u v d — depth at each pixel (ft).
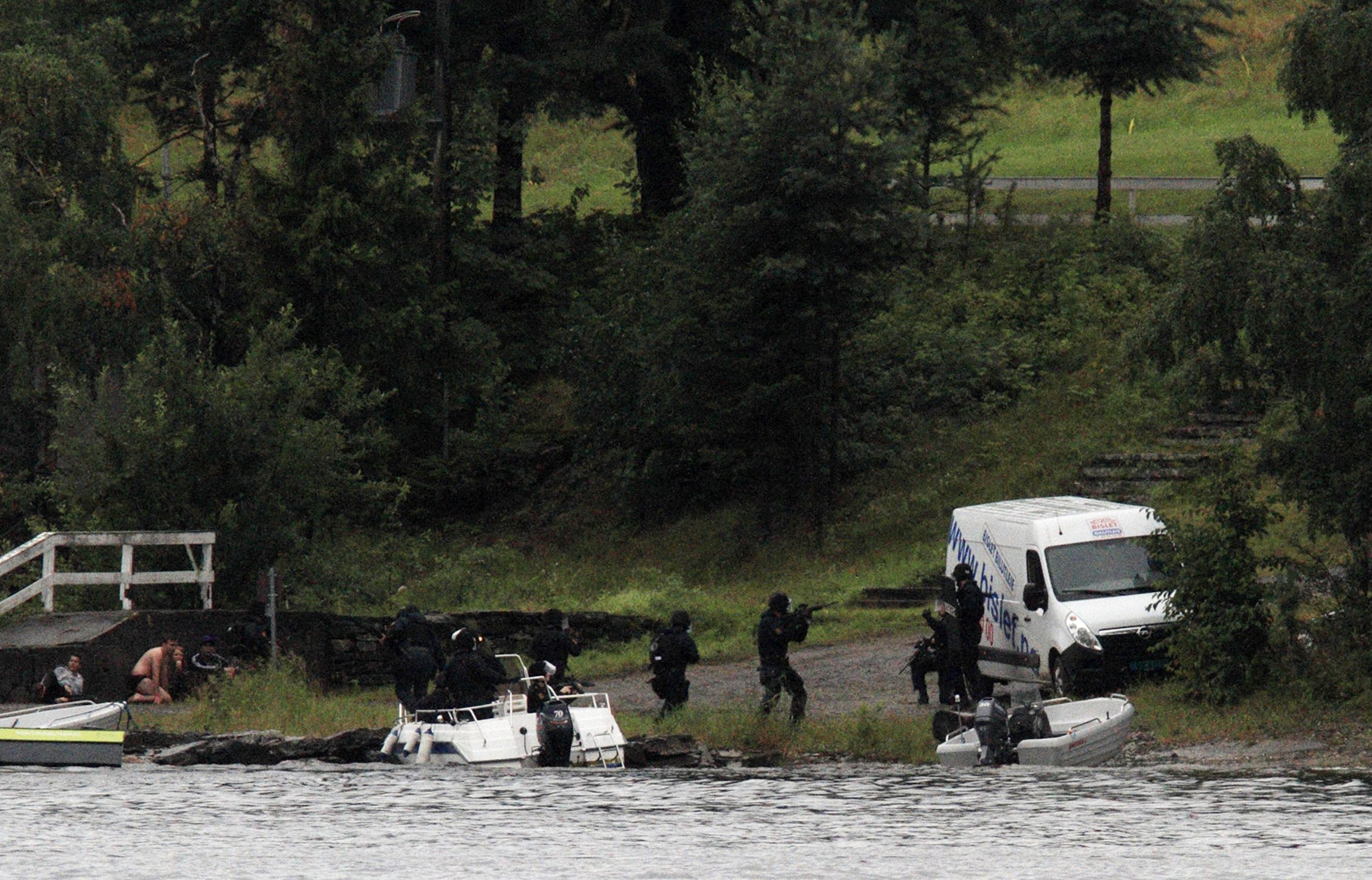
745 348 504.84
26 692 259.19
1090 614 276.00
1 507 405.18
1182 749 205.36
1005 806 142.31
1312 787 155.94
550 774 179.73
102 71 500.74
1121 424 504.43
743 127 490.49
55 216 481.87
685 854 117.19
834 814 138.00
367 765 194.59
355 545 417.28
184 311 472.03
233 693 248.11
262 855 118.01
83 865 114.52
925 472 515.91
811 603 426.10
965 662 248.32
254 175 488.44
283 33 514.68
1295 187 245.65
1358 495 233.35
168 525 333.83
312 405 369.71
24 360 444.14
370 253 485.15
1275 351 238.27
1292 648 239.50
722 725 221.25
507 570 517.96
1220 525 249.14
